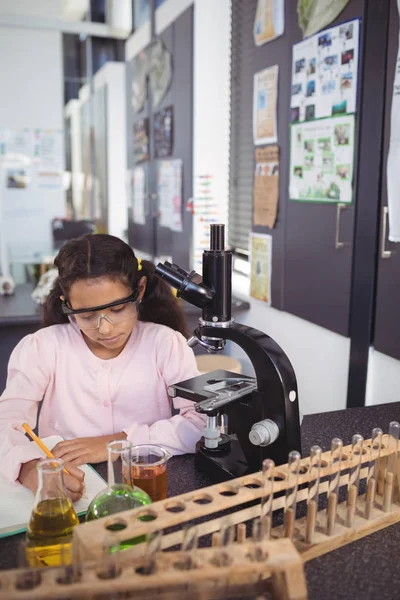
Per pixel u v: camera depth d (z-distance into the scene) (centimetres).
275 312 279
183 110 341
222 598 64
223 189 337
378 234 198
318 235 230
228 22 316
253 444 98
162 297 143
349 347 221
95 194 514
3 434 111
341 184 213
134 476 91
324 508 92
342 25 205
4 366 261
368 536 86
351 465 85
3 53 462
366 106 197
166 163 380
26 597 55
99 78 494
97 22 470
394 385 199
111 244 120
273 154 263
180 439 117
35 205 493
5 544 84
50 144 487
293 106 241
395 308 192
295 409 97
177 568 61
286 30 244
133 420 138
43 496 77
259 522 67
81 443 112
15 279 340
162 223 398
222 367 241
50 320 141
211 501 77
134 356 138
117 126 506
